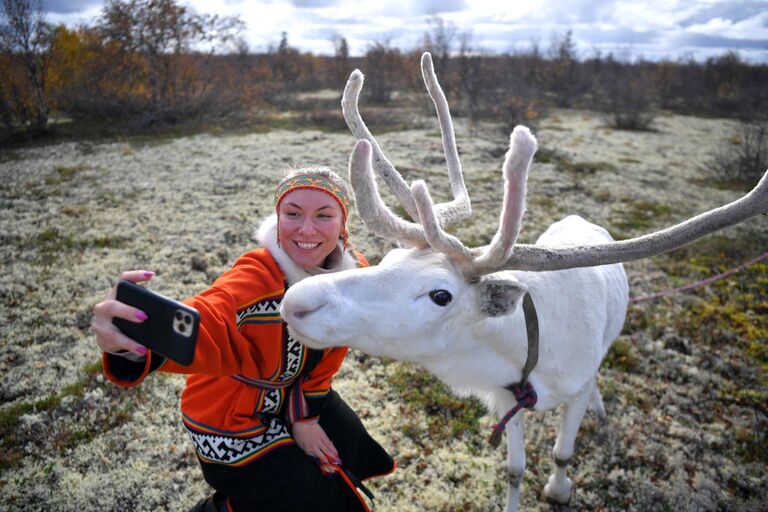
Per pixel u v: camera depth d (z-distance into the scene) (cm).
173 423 333
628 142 1429
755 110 1861
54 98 1421
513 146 144
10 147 1134
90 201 750
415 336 171
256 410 179
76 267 536
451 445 321
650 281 557
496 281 176
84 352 399
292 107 1956
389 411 347
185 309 130
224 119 1513
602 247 180
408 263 173
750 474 303
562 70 2758
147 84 1580
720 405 360
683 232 174
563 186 916
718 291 528
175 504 275
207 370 155
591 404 346
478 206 777
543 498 285
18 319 440
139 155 1049
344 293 161
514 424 249
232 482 177
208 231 644
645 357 416
